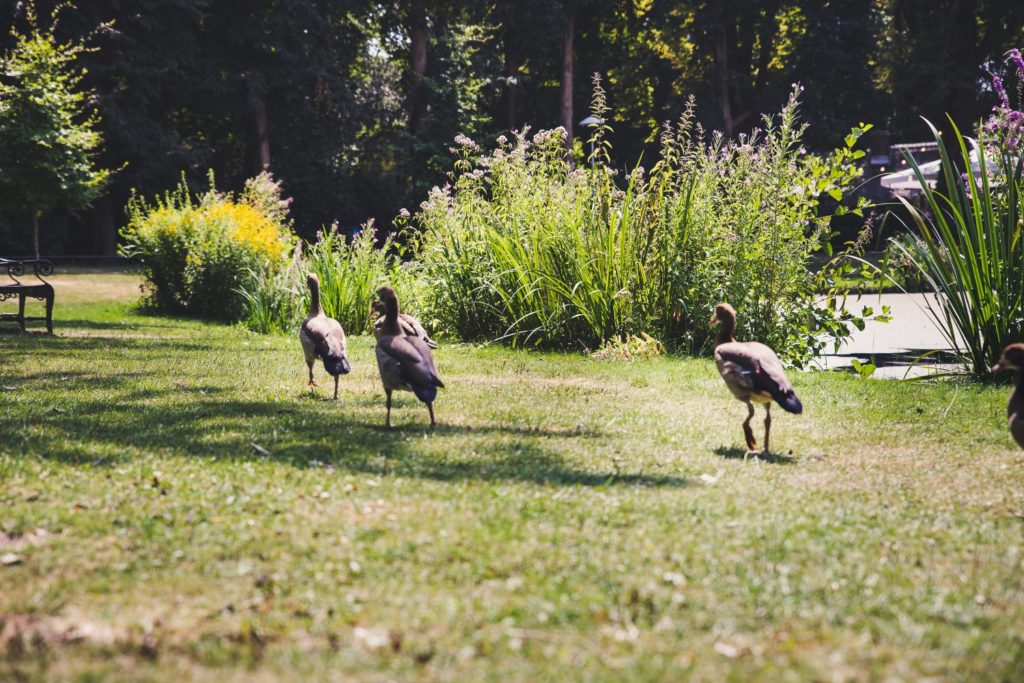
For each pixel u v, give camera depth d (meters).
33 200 25.77
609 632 4.27
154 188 43.69
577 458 7.90
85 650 4.06
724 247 15.31
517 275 16.62
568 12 48.66
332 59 47.31
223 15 43.69
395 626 4.31
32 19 32.09
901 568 5.18
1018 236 12.02
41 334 17.06
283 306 19.33
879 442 8.73
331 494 6.53
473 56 49.69
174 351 14.91
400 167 50.12
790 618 4.45
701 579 4.94
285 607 4.54
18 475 6.89
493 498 6.51
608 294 15.66
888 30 56.62
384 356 8.76
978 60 45.47
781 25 56.78
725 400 10.99
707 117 52.44
